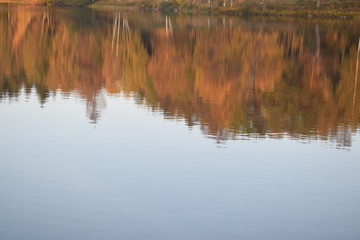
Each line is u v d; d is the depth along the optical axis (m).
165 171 20.08
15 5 156.88
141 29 94.94
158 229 15.25
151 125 27.48
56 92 37.28
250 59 62.03
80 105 32.22
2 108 30.75
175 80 45.47
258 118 30.98
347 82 46.88
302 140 25.89
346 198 18.08
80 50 65.00
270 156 22.75
